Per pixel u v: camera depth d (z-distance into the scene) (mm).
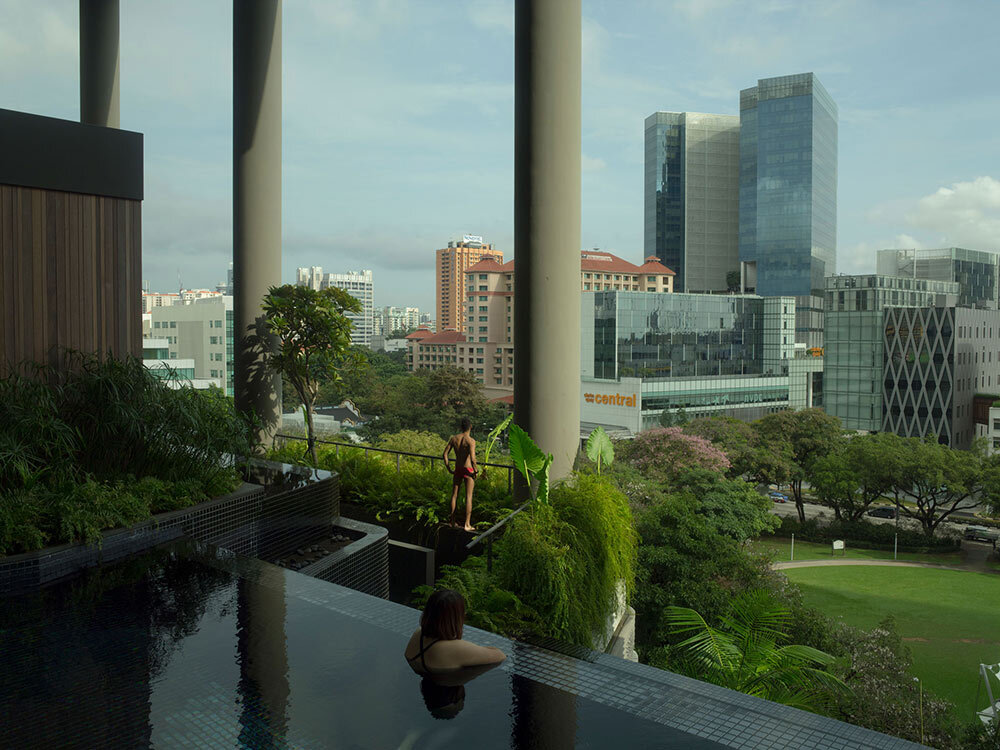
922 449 46062
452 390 70188
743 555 16734
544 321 7746
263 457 11531
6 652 3734
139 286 7969
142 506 5809
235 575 5098
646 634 15203
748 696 3285
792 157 159625
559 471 7832
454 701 3199
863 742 2859
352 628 4105
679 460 37844
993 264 179125
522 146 7711
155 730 2920
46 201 7133
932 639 26578
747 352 102562
